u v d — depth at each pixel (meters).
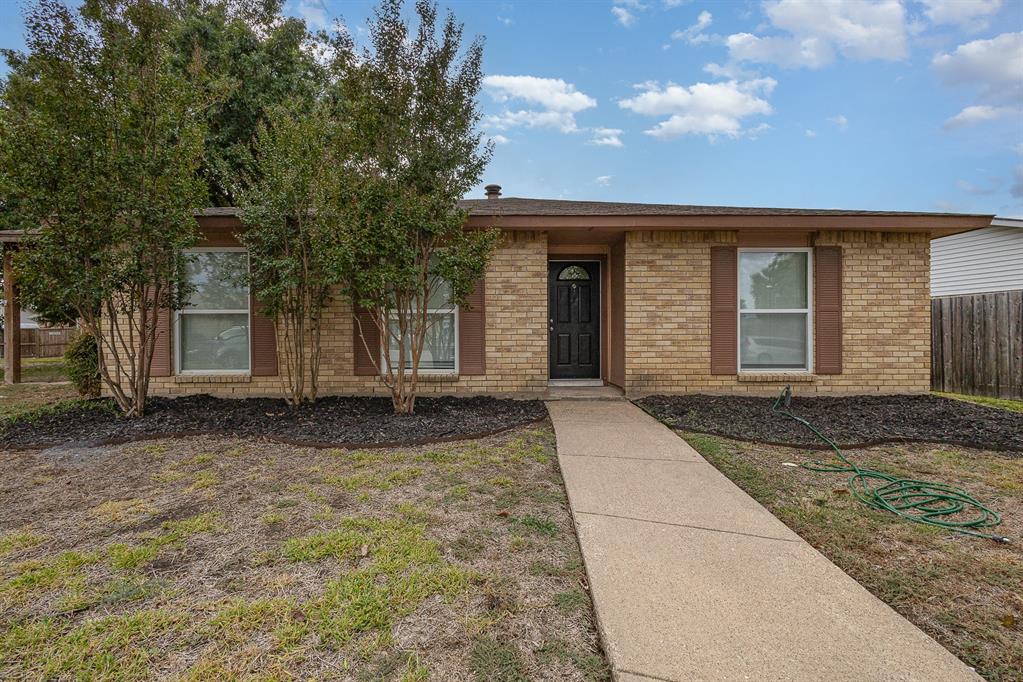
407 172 5.82
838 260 7.52
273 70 14.69
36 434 5.25
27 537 2.99
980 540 3.01
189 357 7.57
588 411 6.68
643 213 6.98
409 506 3.46
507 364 7.54
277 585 2.47
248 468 4.28
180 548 2.86
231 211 7.04
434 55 5.84
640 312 7.54
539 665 1.93
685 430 5.56
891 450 4.86
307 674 1.86
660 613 2.23
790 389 6.80
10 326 10.02
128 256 5.59
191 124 5.91
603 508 3.46
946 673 1.87
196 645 2.02
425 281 6.19
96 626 2.13
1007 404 7.62
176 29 10.59
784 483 3.97
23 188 5.10
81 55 5.36
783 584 2.49
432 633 2.11
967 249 13.02
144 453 4.68
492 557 2.77
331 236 5.71
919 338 7.56
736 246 7.55
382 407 6.67
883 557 2.80
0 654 1.96
